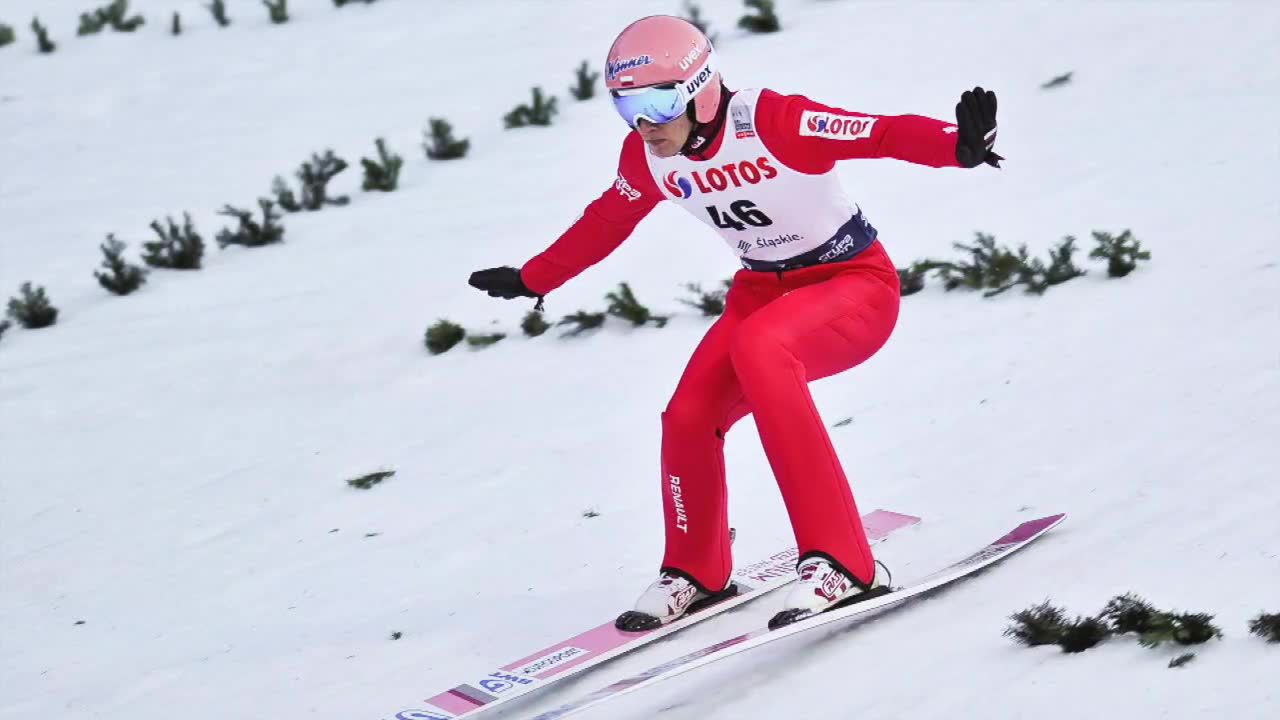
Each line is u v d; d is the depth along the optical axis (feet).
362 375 92.73
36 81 178.19
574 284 102.12
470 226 118.11
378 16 193.98
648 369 86.12
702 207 50.37
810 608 47.24
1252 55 117.08
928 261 89.45
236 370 96.48
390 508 72.02
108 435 88.38
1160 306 76.89
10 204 139.64
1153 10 133.69
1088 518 55.31
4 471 84.64
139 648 60.34
